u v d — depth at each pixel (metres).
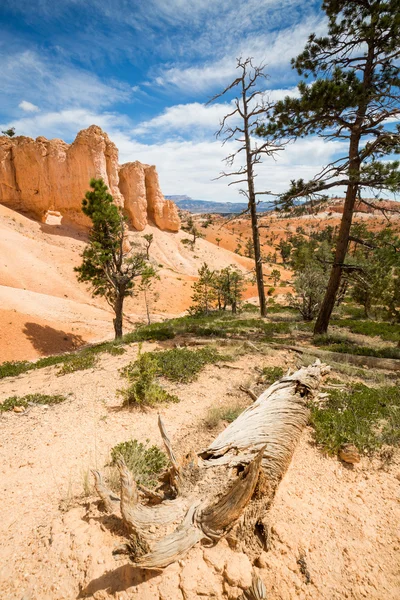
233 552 2.70
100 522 3.11
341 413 5.62
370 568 2.80
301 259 34.25
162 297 47.25
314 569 2.71
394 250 12.17
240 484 2.70
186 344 12.46
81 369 10.23
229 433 4.25
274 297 45.94
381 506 3.56
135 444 4.61
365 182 11.82
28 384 9.61
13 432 5.73
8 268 38.91
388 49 11.19
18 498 3.82
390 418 5.42
